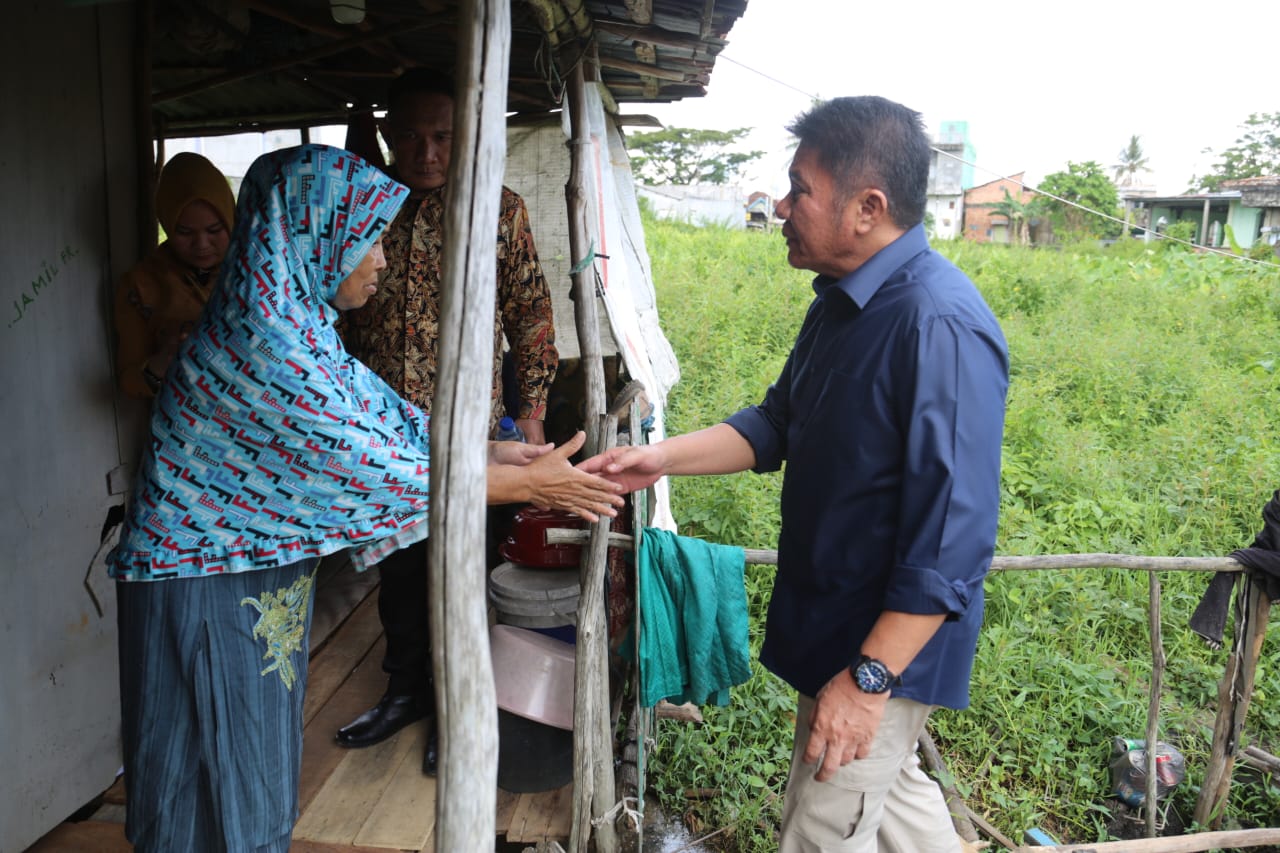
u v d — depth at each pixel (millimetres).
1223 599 3236
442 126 2535
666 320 8227
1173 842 3012
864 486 1868
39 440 2281
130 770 1901
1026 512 5207
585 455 2705
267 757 1930
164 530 1788
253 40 3436
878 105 1825
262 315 1707
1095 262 14539
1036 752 3615
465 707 1148
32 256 2225
